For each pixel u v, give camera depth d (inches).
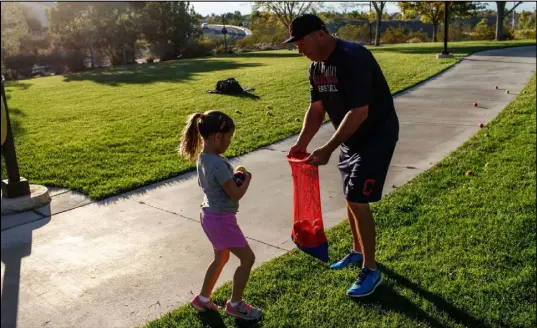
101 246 166.6
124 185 223.6
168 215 192.5
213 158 115.3
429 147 283.3
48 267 152.6
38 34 1347.2
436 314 119.5
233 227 118.2
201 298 122.3
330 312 121.4
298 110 408.2
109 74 883.4
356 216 128.8
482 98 439.8
